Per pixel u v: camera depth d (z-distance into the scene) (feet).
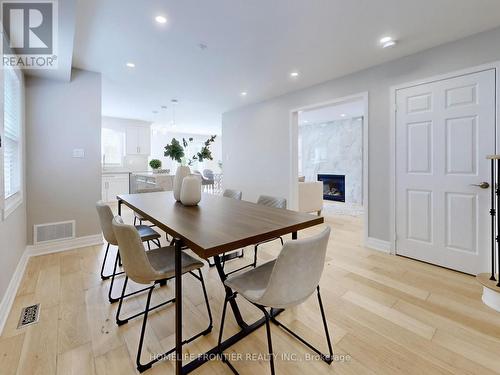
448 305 6.25
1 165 5.86
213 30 7.57
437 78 8.42
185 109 18.37
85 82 10.55
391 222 9.75
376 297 6.61
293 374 4.24
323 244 3.83
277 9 6.56
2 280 5.83
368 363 4.45
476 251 7.80
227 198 8.35
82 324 5.49
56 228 10.05
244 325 5.34
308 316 5.81
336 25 7.32
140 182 18.07
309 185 16.56
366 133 10.41
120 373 4.25
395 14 6.76
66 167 10.21
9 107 7.26
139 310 6.04
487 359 4.53
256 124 16.19
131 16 6.83
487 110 7.48
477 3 6.29
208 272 8.20
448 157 8.27
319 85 12.28
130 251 4.22
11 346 4.82
